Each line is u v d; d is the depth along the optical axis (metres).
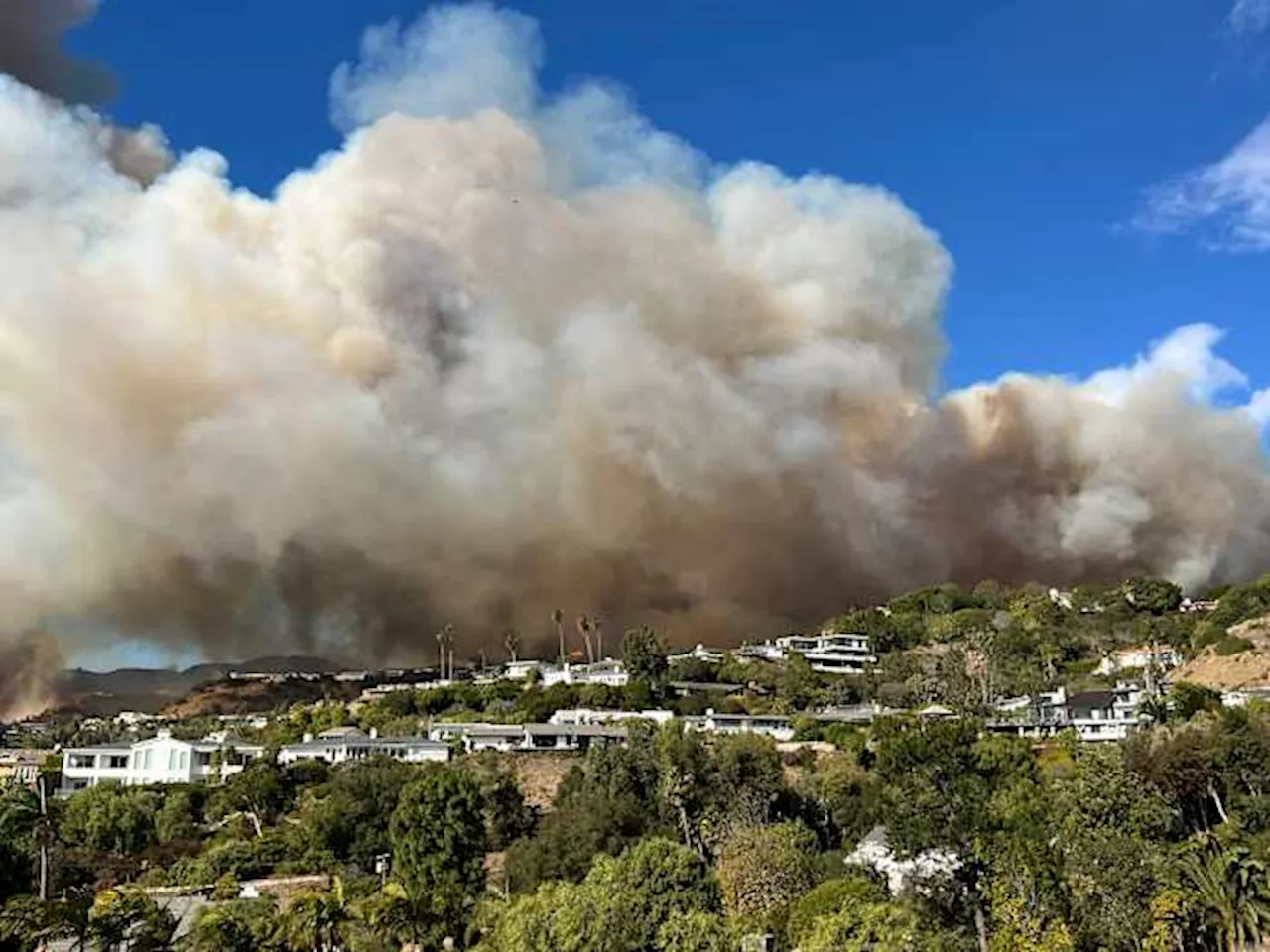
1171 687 130.50
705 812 82.75
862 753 99.25
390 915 61.47
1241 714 95.62
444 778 77.81
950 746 58.91
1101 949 54.47
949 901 55.56
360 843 83.44
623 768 89.25
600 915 52.28
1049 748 98.50
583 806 84.69
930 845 56.41
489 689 151.75
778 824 76.81
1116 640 178.75
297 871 81.38
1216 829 73.25
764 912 60.59
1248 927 55.78
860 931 48.66
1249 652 151.62
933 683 154.12
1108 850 57.84
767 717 128.50
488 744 117.56
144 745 116.44
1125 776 70.38
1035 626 186.12
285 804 96.38
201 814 96.50
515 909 54.88
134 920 64.50
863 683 159.38
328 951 61.03
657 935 52.50
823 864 68.50
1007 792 65.75
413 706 148.62
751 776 87.06
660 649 159.12
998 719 128.88
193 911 70.94
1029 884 53.25
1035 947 50.12
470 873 74.00
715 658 172.38
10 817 84.81
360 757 111.06
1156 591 196.38
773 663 175.00
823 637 186.62
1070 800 67.19
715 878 60.09
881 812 72.06
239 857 82.19
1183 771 80.12
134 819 90.56
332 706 156.75
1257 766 81.56
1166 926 54.50
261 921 60.72
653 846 58.22
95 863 84.56
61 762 122.06
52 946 63.75
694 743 89.06
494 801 87.31
